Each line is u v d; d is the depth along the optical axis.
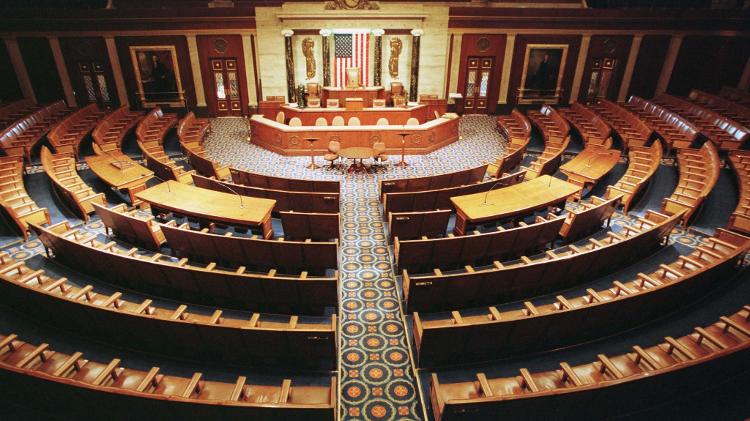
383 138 14.59
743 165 11.02
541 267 6.19
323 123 16.14
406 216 7.97
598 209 8.21
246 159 14.16
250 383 5.08
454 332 4.87
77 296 5.93
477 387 4.62
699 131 13.59
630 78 20.06
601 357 4.75
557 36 19.39
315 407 3.73
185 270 6.02
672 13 18.70
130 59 19.03
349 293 6.93
